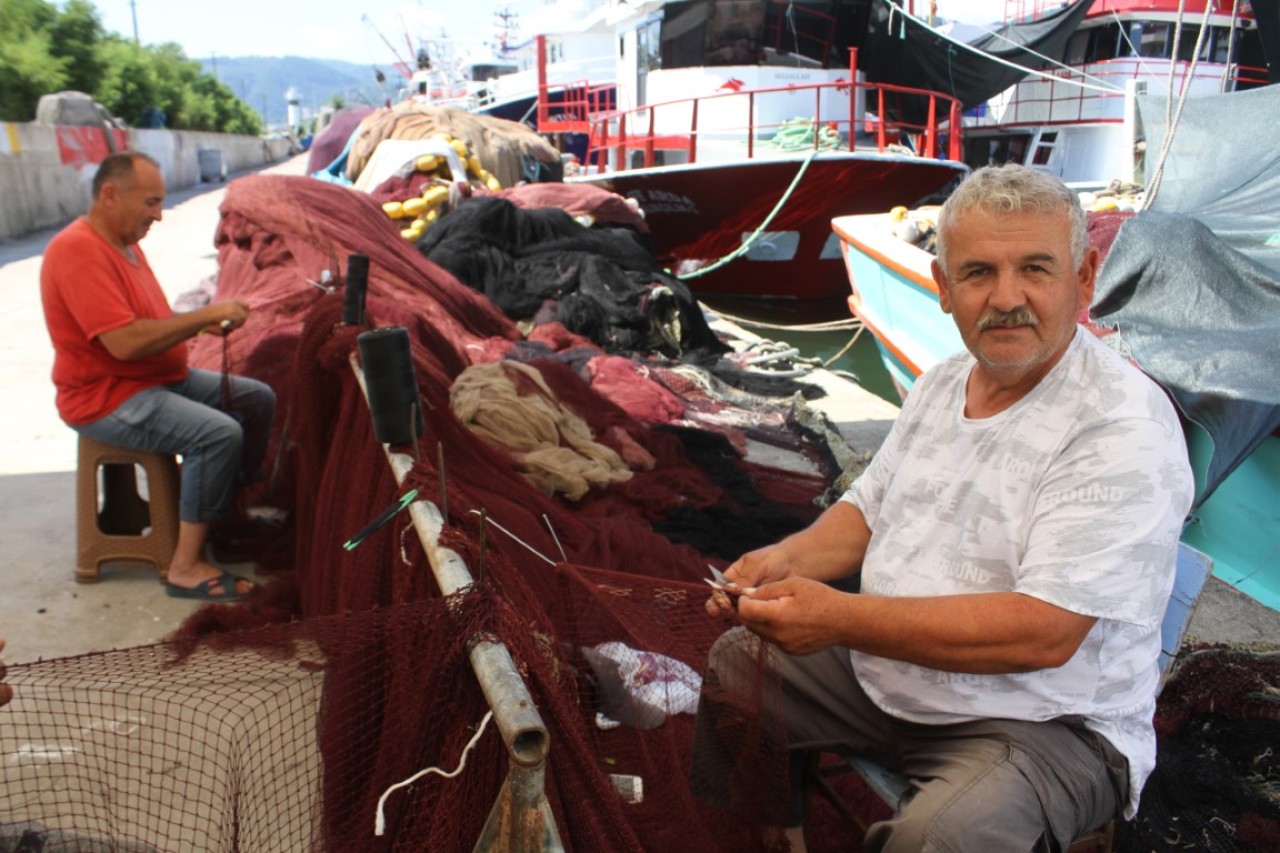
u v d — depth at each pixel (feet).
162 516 13.74
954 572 6.69
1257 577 14.70
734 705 7.39
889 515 7.27
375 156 39.01
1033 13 57.57
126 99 121.90
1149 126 23.07
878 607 6.25
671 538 14.43
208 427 13.11
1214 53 50.11
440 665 5.25
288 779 7.34
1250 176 20.27
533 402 16.01
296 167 151.02
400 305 19.66
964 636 6.07
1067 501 6.15
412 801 5.32
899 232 25.25
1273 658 11.60
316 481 12.34
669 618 7.74
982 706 6.55
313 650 6.03
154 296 13.83
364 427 10.18
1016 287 6.25
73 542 15.12
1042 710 6.47
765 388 25.76
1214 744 10.13
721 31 44.24
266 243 22.57
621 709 7.81
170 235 56.39
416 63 149.59
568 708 5.50
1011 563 6.48
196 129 155.12
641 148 45.73
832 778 8.96
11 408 21.99
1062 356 6.55
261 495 15.67
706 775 7.70
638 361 25.86
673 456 17.80
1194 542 15.76
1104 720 6.50
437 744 5.26
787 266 45.55
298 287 20.53
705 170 39.75
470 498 10.31
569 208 34.04
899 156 39.22
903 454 7.51
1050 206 6.26
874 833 6.51
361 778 6.21
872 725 7.34
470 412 15.30
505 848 4.42
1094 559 5.98
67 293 12.67
